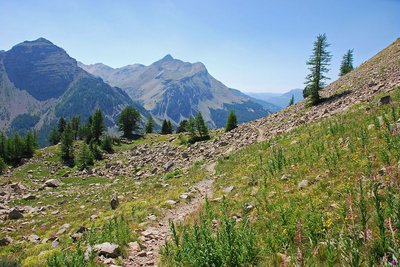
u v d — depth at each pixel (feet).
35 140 329.31
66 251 35.73
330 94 158.81
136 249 33.55
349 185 29.55
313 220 23.98
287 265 19.51
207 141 194.59
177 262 25.82
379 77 124.57
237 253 22.07
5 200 116.98
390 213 18.86
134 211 55.67
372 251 16.92
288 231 23.90
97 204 86.28
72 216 74.23
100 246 32.37
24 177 196.13
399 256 14.61
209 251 23.16
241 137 156.15
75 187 150.20
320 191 32.99
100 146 289.74
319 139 61.16
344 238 18.60
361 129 47.37
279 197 36.94
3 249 52.06
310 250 19.44
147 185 106.01
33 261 35.45
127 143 332.19
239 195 47.47
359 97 103.50
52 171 221.87
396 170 26.35
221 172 83.35
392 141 36.19
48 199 116.47
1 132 294.25
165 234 39.86
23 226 72.54
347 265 16.71
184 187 76.84
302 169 45.93
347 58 299.58
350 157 39.65
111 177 172.45
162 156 192.13
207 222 33.42
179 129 388.57
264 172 54.34
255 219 32.24
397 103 59.67
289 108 194.49
